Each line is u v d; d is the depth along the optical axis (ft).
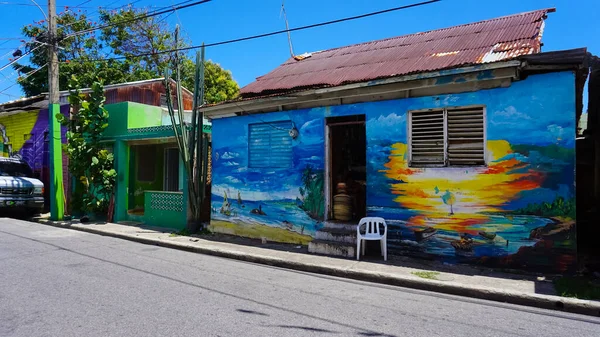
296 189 31.07
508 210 22.76
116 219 43.62
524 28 28.76
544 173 21.90
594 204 32.01
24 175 51.47
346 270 22.95
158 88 62.28
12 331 13.51
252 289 19.54
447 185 24.57
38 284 19.45
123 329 13.78
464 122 24.43
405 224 25.94
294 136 30.96
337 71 32.17
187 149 37.42
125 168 44.27
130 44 88.12
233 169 34.88
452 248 24.34
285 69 38.27
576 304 16.98
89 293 18.07
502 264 22.84
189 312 15.72
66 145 43.37
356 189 32.14
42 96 53.11
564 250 21.36
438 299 18.67
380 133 27.04
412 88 25.29
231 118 35.09
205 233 36.27
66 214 49.11
